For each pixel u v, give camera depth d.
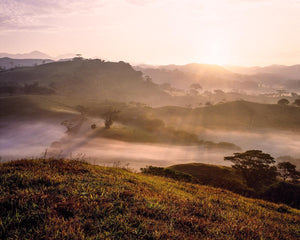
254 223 5.84
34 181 5.37
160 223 4.16
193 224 4.51
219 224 4.89
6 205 3.95
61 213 3.89
